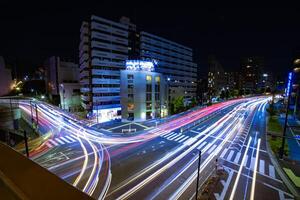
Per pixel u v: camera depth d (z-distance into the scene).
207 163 23.34
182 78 94.19
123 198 16.16
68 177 19.59
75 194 1.28
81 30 62.44
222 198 16.23
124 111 51.62
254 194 16.84
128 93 51.50
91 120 52.62
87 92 61.25
